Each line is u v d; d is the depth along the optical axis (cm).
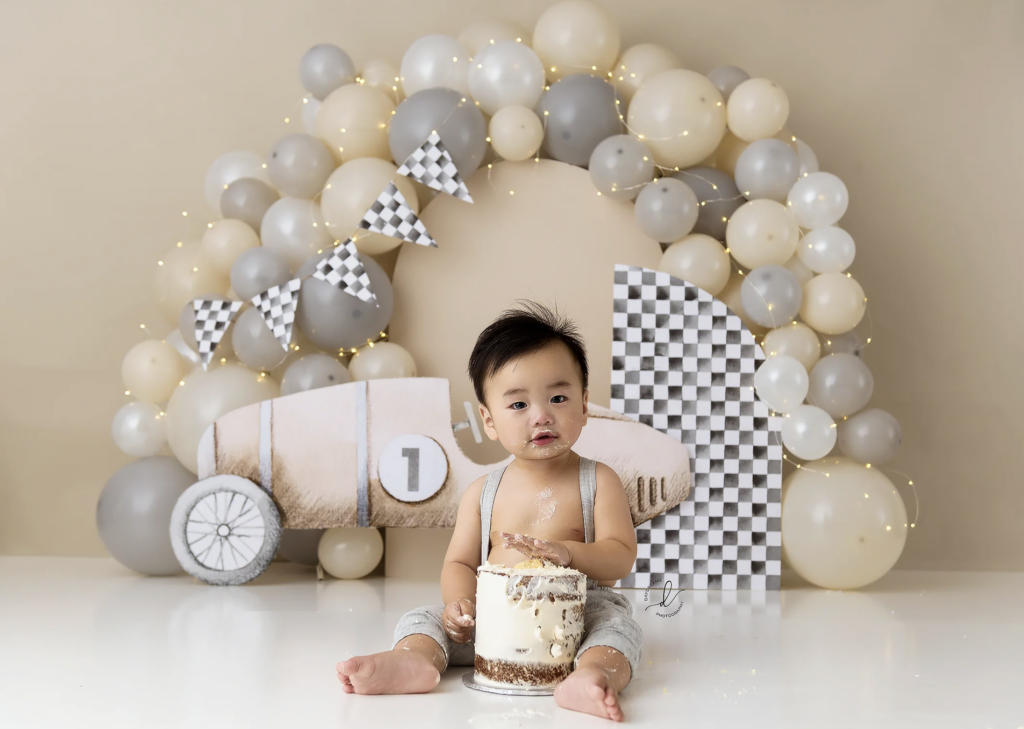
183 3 307
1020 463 302
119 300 304
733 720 120
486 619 134
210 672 145
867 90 308
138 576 258
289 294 253
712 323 258
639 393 255
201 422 252
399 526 249
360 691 130
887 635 184
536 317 154
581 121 264
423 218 278
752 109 262
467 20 309
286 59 308
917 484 302
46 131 304
